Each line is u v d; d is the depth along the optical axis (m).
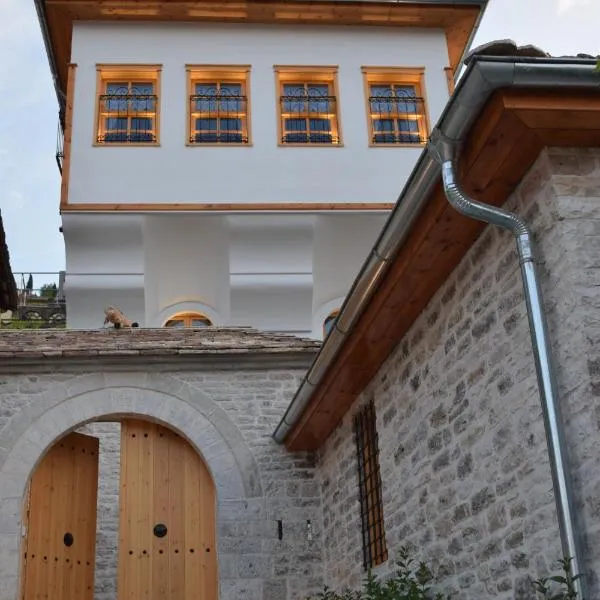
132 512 10.55
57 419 10.38
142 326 14.09
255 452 10.60
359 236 14.58
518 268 5.30
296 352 10.88
